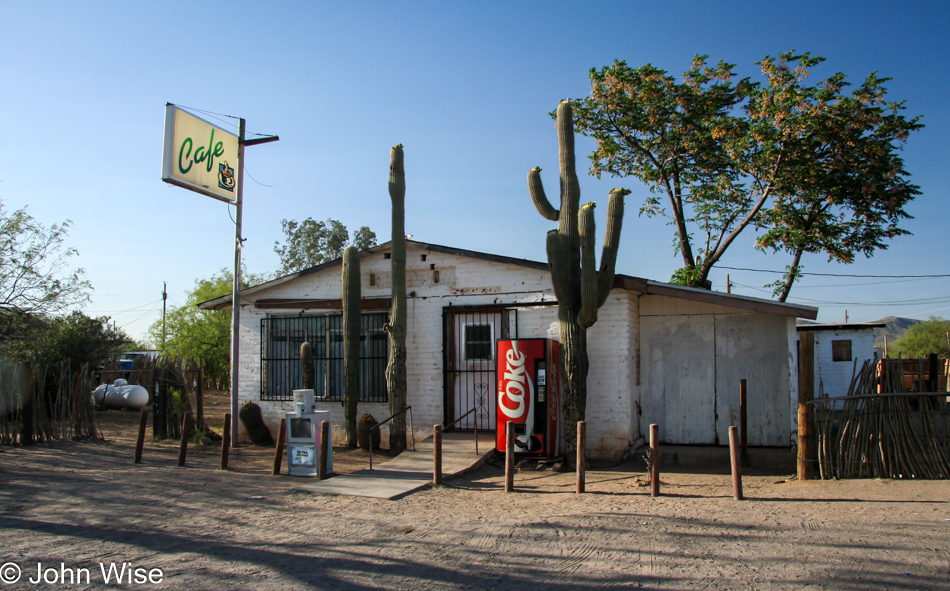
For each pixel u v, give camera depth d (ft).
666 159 72.59
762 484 27.66
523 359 33.45
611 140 72.49
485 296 38.45
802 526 18.97
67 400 39.93
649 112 70.23
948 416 26.40
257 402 43.37
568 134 33.68
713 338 36.73
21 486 26.09
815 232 67.10
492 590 14.51
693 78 70.85
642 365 37.91
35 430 37.55
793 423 33.45
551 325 36.76
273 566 16.33
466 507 23.71
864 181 63.87
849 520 19.49
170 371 44.06
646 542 17.89
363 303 40.73
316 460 29.66
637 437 36.65
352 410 38.75
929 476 25.82
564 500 24.64
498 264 38.27
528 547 17.80
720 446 35.88
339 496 25.71
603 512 21.76
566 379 32.63
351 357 38.83
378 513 22.59
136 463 32.99
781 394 35.01
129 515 21.75
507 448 27.02
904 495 23.06
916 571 14.75
